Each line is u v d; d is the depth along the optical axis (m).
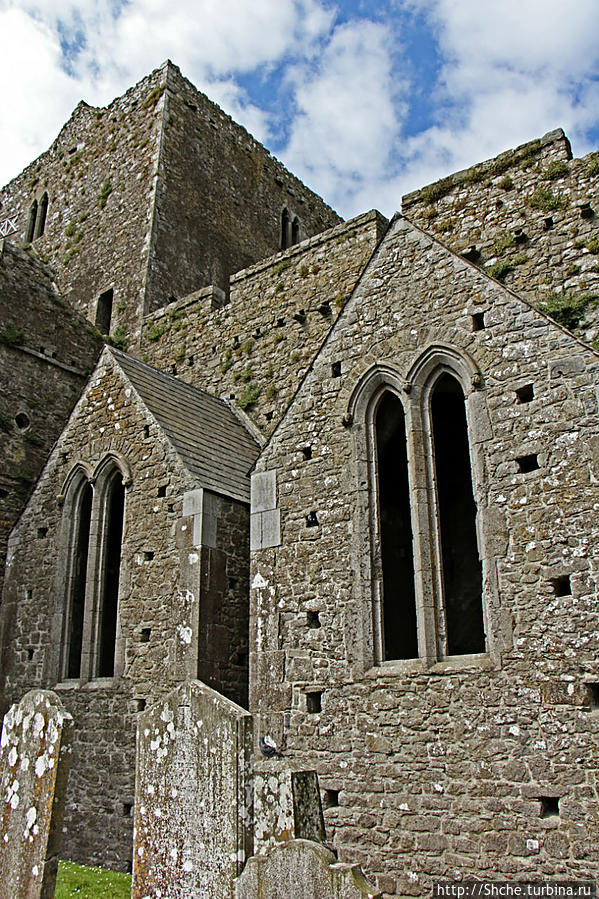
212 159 28.78
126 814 13.77
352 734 11.32
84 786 14.58
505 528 10.92
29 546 17.84
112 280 25.89
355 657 11.69
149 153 26.84
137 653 14.62
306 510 13.11
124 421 16.66
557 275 15.36
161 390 17.75
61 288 27.78
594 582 9.98
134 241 25.75
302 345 19.42
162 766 8.20
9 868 8.17
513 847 9.54
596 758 9.32
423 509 11.90
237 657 14.23
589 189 15.52
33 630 16.98
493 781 9.94
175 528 14.75
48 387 20.48
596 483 10.37
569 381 11.02
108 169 28.47
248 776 7.64
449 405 15.37
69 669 16.36
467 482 16.38
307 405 13.81
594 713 9.49
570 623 10.00
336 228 19.88
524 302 11.84
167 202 26.16
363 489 12.59
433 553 11.70
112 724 14.56
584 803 9.23
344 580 12.26
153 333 23.41
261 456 14.04
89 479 16.91
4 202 33.38
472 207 17.11
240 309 21.31
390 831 10.52
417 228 13.55
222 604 14.23
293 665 12.27
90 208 28.44
